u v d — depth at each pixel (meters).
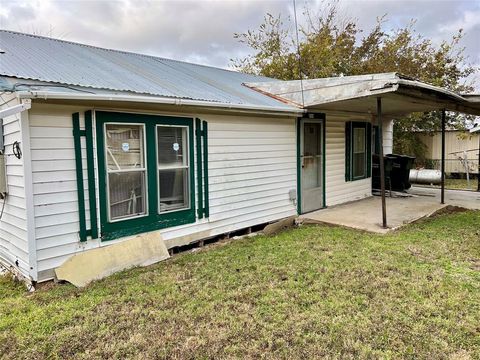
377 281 3.91
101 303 3.49
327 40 17.61
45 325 3.06
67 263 4.14
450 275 4.09
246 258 4.84
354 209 8.12
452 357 2.57
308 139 7.85
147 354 2.64
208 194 5.82
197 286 3.88
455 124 15.77
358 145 9.52
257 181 6.68
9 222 4.35
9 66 4.38
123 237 4.70
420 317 3.12
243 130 6.35
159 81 5.75
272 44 19.39
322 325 3.00
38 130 3.90
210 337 2.85
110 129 4.52
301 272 4.23
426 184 13.00
